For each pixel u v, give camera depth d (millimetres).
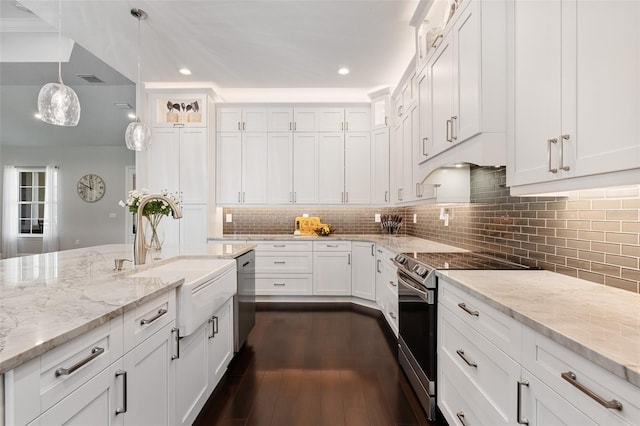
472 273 1698
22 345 751
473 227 2607
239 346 2590
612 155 960
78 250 2596
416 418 1859
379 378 2299
